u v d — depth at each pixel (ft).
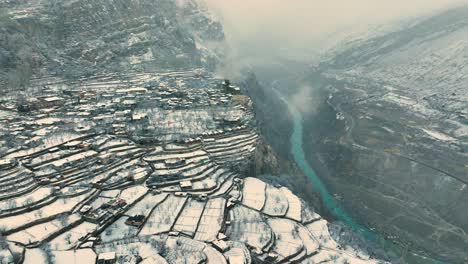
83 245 481.87
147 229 528.63
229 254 488.02
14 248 455.63
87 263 447.42
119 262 454.40
